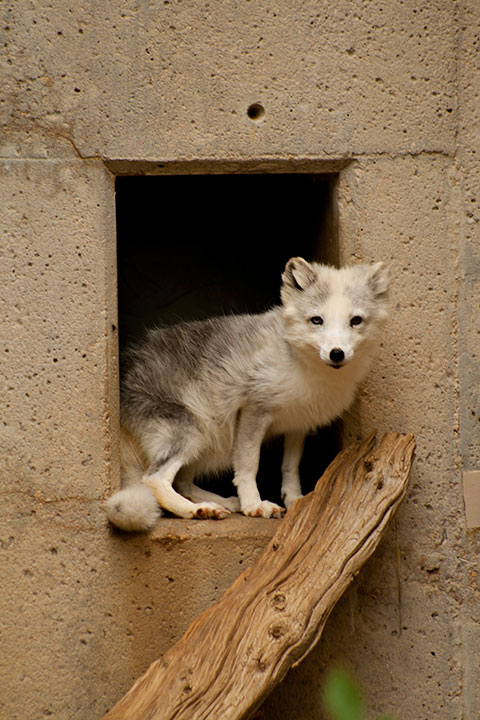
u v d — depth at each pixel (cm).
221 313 1184
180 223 1187
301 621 655
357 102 804
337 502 732
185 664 648
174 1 783
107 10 777
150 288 1181
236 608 672
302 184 1017
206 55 787
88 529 773
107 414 778
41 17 774
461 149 816
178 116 786
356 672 808
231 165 804
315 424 846
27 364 773
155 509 777
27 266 775
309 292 765
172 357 870
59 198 777
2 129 775
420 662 810
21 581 768
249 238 1188
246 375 824
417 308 815
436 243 815
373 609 810
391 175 810
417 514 815
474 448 820
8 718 762
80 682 770
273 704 821
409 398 817
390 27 805
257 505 813
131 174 813
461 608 814
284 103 796
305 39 797
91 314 779
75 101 778
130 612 775
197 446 848
